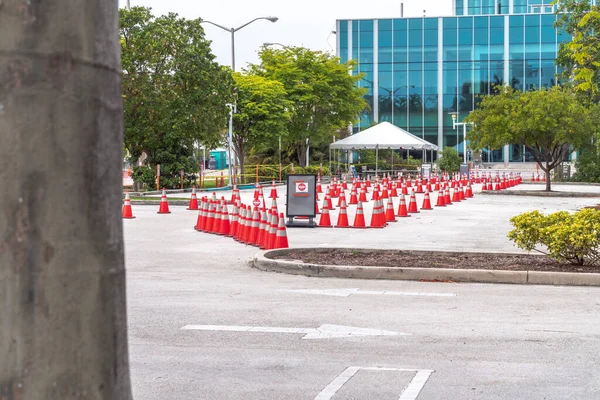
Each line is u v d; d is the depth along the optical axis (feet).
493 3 388.57
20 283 7.02
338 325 29.35
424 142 172.14
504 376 22.18
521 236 45.57
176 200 112.06
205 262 48.88
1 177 6.97
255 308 32.86
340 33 251.80
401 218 85.46
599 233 42.47
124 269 7.85
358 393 20.47
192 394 20.40
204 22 168.96
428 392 20.57
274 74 194.08
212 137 147.23
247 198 123.34
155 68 141.28
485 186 144.36
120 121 7.81
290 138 199.93
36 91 7.06
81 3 7.27
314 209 73.82
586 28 62.69
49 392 7.14
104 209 7.52
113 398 7.65
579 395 20.35
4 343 6.97
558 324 29.63
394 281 40.96
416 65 248.11
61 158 7.18
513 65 242.37
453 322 29.96
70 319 7.26
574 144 128.36
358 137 171.53
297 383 21.47
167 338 27.09
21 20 6.98
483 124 130.72
